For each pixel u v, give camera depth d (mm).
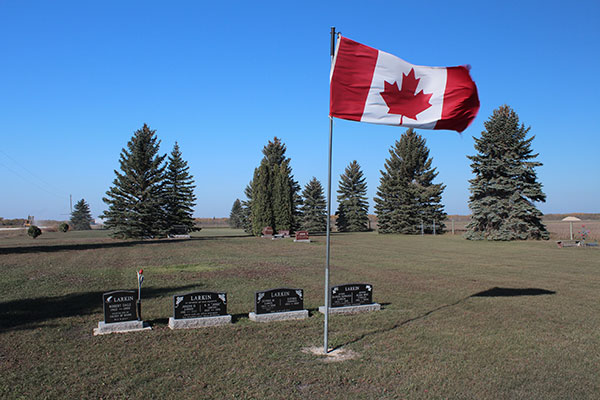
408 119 7961
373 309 10156
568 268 18406
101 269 17391
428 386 5758
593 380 5988
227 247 29797
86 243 35062
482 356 6957
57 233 65375
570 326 8820
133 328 8375
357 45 7664
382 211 54812
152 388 5621
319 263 19844
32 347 7258
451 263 20203
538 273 16781
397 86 7871
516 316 9664
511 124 38938
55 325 8656
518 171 38094
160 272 16547
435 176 55188
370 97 7750
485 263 20266
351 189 65938
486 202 39281
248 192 71312
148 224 43031
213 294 8867
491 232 38938
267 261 20578
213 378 5977
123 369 6266
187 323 8539
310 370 6293
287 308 9422
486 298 11719
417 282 14461
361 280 14844
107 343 7492
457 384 5824
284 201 45906
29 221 98500
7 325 8648
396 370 6316
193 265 18875
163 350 7141
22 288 12836
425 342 7688
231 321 9000
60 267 18031
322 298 11617
